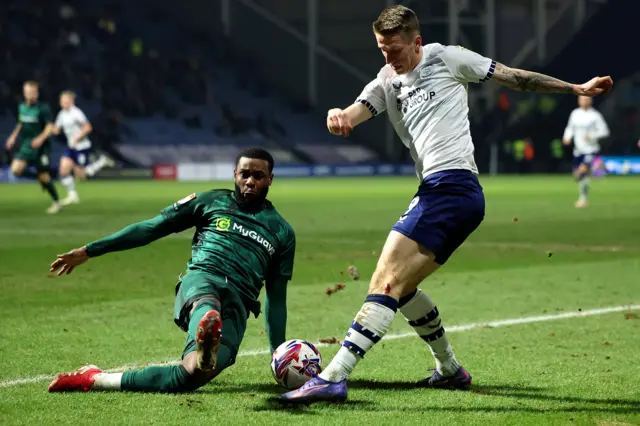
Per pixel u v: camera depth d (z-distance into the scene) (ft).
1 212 80.43
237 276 20.40
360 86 184.65
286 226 21.17
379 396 19.94
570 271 42.86
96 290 36.86
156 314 31.12
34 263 45.47
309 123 189.06
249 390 20.42
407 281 19.24
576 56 189.06
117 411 18.28
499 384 21.20
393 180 162.81
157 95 174.50
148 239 20.66
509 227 66.39
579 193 114.11
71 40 174.29
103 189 126.82
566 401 19.58
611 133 191.21
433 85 19.79
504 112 183.73
